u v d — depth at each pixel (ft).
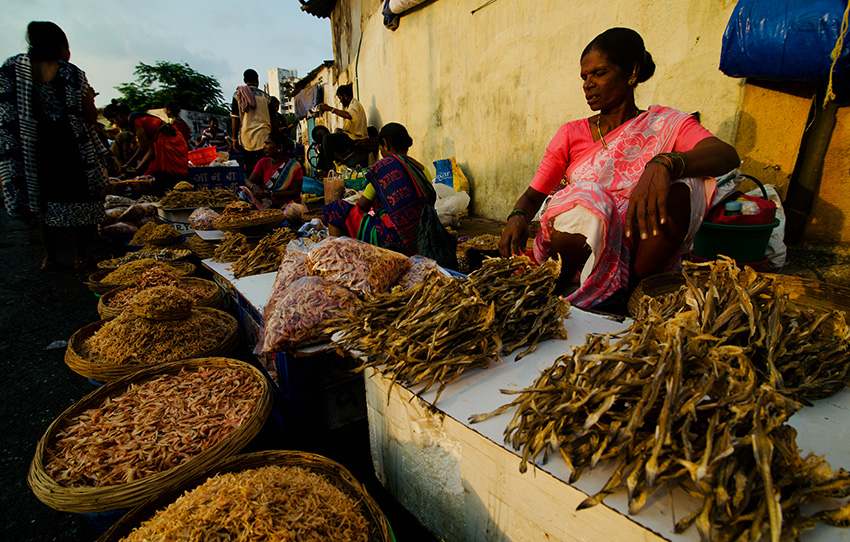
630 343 3.26
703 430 2.63
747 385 2.66
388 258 6.98
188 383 6.32
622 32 6.43
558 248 6.65
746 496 2.27
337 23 32.86
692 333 3.01
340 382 6.81
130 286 10.45
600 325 5.33
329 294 6.17
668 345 2.87
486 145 19.11
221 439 5.10
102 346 7.20
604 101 6.79
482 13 17.79
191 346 7.34
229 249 11.21
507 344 4.67
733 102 10.45
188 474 4.59
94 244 20.62
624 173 6.73
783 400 2.56
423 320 4.56
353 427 7.16
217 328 8.07
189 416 5.65
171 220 18.56
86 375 6.79
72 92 13.80
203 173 27.22
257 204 19.04
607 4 13.02
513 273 5.27
